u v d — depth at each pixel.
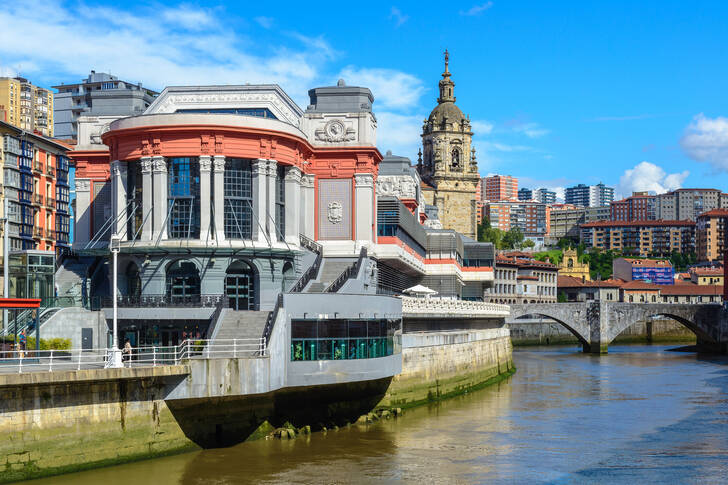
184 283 72.62
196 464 49.88
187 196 73.19
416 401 76.50
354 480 48.38
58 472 44.62
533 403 81.12
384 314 65.06
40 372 43.12
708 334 166.25
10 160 110.00
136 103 88.88
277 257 73.94
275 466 50.62
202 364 50.62
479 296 136.25
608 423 69.31
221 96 81.25
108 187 86.25
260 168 74.25
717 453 57.62
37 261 67.19
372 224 85.75
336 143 85.06
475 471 51.38
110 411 47.16
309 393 61.31
